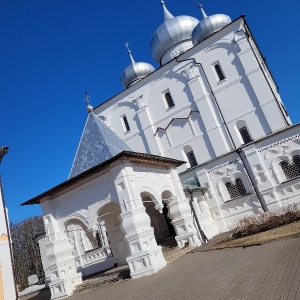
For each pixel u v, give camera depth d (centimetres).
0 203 568
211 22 2820
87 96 1747
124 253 1767
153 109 2808
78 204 1489
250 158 2111
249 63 2375
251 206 2105
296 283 622
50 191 1498
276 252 950
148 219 1340
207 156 2464
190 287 848
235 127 2389
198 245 1664
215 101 2486
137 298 901
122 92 2967
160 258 1313
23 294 2669
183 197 1741
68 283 1429
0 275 512
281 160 2023
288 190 1972
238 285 729
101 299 1051
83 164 1522
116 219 1789
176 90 2708
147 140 2762
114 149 1512
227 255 1155
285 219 1477
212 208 2236
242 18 2447
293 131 1991
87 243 2459
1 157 657
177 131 2642
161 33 3309
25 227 5041
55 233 1505
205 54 2600
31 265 4781
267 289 641
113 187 1388
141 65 3553
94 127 1628
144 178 1502
